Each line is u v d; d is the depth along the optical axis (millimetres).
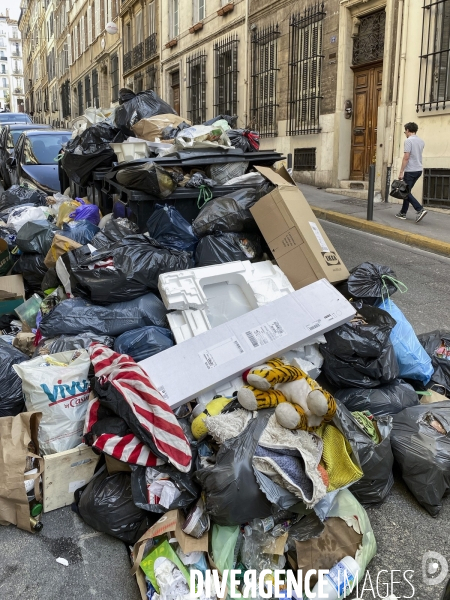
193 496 2396
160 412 2506
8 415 3020
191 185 4266
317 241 3662
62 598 2248
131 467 2469
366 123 11461
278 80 13797
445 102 9125
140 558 2254
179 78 20688
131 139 4988
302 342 3074
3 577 2346
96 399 2730
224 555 2258
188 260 3801
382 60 10711
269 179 4008
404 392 3211
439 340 3904
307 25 12438
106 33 30156
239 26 15570
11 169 9914
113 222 4406
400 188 8359
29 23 69250
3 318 4664
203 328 3219
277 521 2330
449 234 7699
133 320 3398
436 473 2676
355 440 2639
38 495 2645
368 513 2734
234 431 2436
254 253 3988
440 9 9117
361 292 3629
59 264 3928
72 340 3268
